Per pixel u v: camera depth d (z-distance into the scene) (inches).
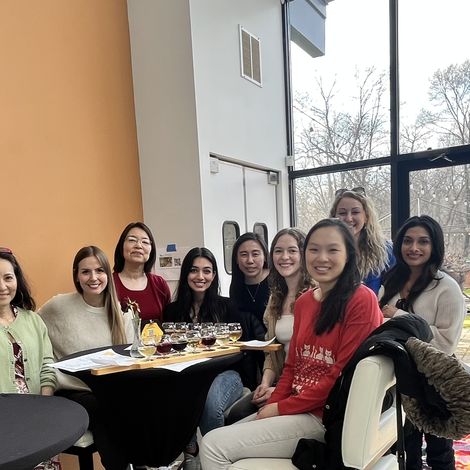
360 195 98.9
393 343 52.6
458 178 152.0
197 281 98.6
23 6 111.3
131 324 96.9
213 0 144.8
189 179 136.9
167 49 138.1
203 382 76.4
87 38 128.7
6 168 105.8
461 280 148.8
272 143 179.5
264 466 61.1
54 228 116.2
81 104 125.7
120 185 137.3
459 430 49.4
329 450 57.2
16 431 45.9
